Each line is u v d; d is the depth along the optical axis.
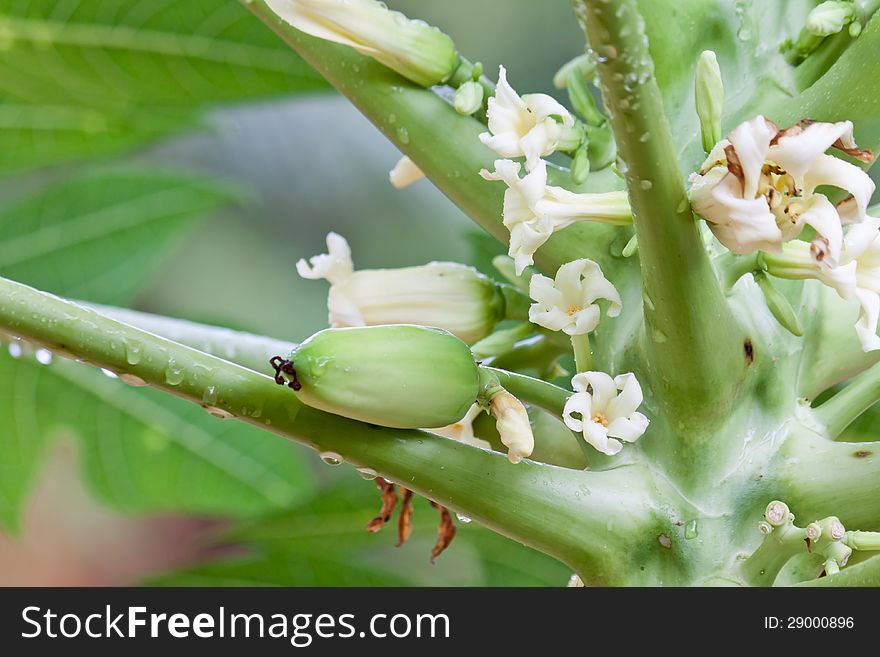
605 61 0.75
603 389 0.82
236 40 1.04
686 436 0.83
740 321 0.84
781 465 0.84
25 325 0.81
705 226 0.83
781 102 0.85
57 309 0.81
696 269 0.79
